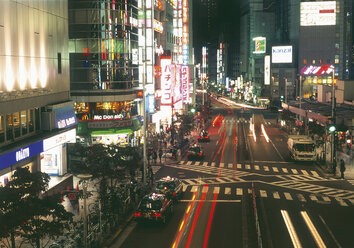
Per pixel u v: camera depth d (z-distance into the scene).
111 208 28.59
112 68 55.75
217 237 26.11
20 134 31.73
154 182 43.06
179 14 105.81
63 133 36.69
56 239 24.12
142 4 68.69
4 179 28.31
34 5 33.34
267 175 47.41
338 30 167.88
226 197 37.00
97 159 31.28
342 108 82.19
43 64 35.25
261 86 193.50
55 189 34.66
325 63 169.38
